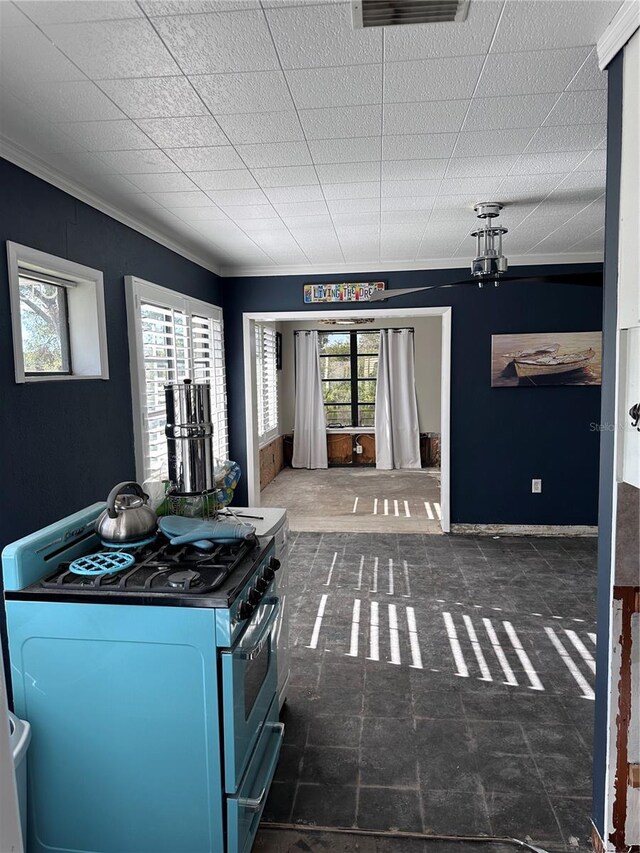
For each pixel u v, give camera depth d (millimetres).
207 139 2309
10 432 2244
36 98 1932
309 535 5344
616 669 1694
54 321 2799
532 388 5129
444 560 4590
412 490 7246
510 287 5059
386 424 8781
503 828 1929
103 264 3057
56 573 1792
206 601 1614
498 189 3068
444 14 1514
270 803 2053
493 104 2064
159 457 3627
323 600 3830
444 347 5195
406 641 3242
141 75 1801
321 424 8898
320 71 1807
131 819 1733
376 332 8961
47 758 1739
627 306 1559
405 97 1991
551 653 3082
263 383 7531
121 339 3256
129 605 1643
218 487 2529
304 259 4938
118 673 1677
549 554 4695
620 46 1561
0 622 2168
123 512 1960
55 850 1785
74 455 2734
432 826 1940
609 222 1676
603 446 1741
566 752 2297
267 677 2162
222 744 1664
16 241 2309
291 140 2346
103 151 2398
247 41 1625
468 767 2221
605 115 2168
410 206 3359
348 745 2357
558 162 2672
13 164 2287
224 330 5398
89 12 1462
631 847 1738
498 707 2605
